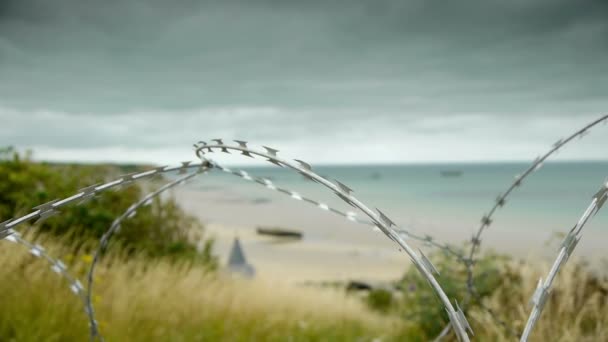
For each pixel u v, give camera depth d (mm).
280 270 19188
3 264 4246
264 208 52062
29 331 3553
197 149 1096
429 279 859
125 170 6738
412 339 5434
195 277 5938
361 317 7410
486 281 4578
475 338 3980
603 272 4371
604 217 30859
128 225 6785
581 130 1148
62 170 6840
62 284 4426
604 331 3830
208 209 48531
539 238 25844
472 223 34031
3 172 6141
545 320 3885
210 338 4707
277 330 5430
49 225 5879
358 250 25406
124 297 4578
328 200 60250
